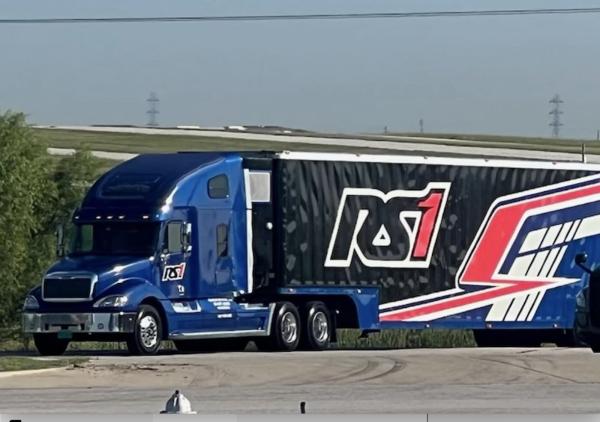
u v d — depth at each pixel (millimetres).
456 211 88000
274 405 50156
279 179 83188
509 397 53406
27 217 160250
